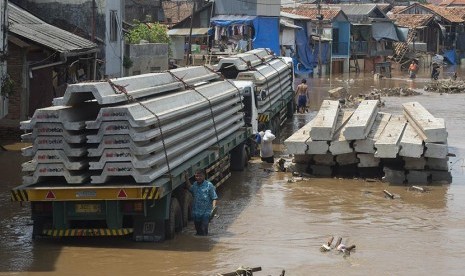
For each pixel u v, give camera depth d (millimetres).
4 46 31438
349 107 46281
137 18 79000
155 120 17203
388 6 109125
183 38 70312
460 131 37062
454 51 108438
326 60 84875
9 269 15578
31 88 36906
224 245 17547
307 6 95625
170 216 17688
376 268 16000
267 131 28484
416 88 64500
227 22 69250
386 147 24078
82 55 39375
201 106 21094
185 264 16062
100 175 16828
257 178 25734
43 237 17969
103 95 16781
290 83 42094
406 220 20219
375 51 93250
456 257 16891
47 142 16922
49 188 16734
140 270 15641
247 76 31438
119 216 16922
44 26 39875
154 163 16969
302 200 22469
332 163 25672
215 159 21703
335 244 17641
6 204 21328
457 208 21609
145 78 19484
